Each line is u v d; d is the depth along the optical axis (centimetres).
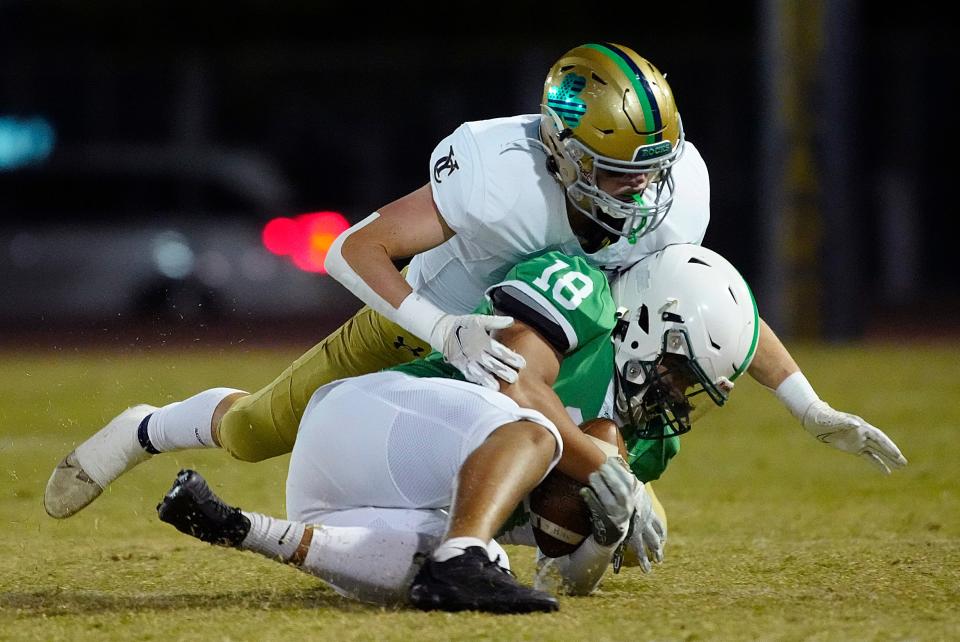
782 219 4334
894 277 6219
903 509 1691
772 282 4388
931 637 929
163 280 5225
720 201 5753
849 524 1583
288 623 994
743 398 3089
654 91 1171
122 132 6088
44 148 5516
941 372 3456
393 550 1053
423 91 6109
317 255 5294
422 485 1066
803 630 955
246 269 5244
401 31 7119
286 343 4716
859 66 6056
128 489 1867
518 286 1120
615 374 1165
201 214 5297
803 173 4288
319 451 1098
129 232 5259
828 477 1997
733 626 970
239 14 7156
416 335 1143
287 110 6181
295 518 1129
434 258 1268
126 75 6081
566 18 6931
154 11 7150
